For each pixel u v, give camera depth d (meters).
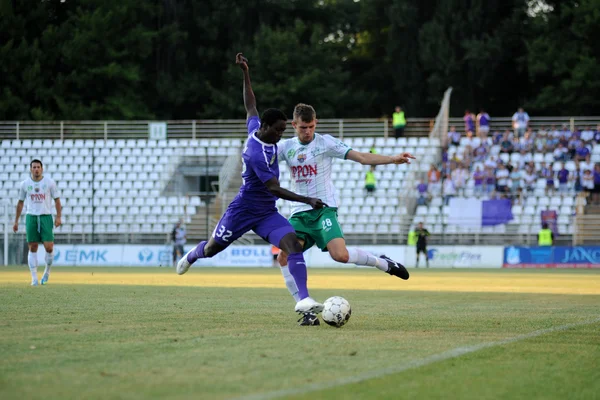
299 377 14.04
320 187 24.83
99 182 107.06
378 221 98.00
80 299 32.75
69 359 15.89
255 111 25.41
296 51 143.50
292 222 25.17
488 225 95.06
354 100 148.75
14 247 94.62
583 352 18.03
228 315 25.77
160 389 12.80
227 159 106.44
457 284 51.28
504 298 36.97
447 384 13.95
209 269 81.25
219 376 14.04
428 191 98.56
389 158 24.34
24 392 12.52
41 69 138.75
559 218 95.81
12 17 137.00
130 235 101.25
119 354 16.61
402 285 49.56
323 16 154.50
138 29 141.25
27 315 25.23
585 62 129.00
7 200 97.31
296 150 24.67
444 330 22.00
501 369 15.65
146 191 105.94
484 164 98.69
